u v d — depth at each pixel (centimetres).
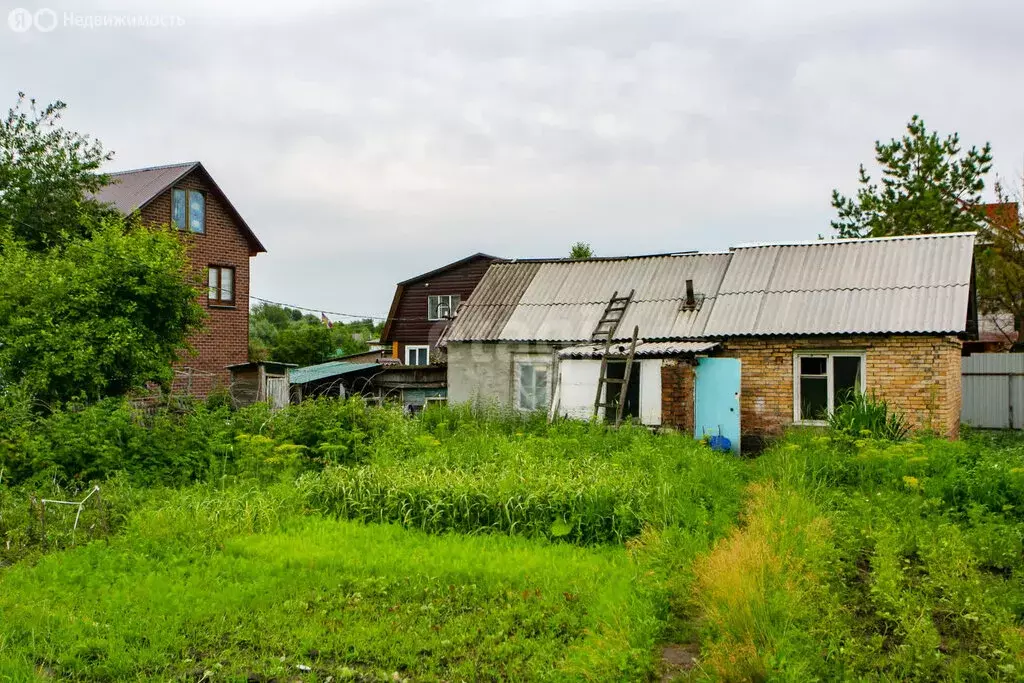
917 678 549
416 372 2417
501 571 784
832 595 686
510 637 648
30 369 1470
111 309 1603
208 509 997
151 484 1184
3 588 735
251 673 581
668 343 1730
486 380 1997
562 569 791
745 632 583
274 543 873
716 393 1669
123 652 603
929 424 1533
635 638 604
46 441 1170
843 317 1628
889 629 649
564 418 1694
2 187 2069
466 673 580
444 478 1059
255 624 666
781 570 684
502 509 973
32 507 942
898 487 1108
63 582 760
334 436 1400
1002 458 1241
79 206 2048
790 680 513
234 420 1459
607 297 1977
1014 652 573
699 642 638
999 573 801
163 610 686
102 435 1209
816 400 1659
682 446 1353
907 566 780
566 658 591
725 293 1814
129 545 873
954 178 2894
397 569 802
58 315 1548
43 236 1988
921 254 1722
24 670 566
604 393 1738
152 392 1919
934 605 684
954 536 842
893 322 1573
